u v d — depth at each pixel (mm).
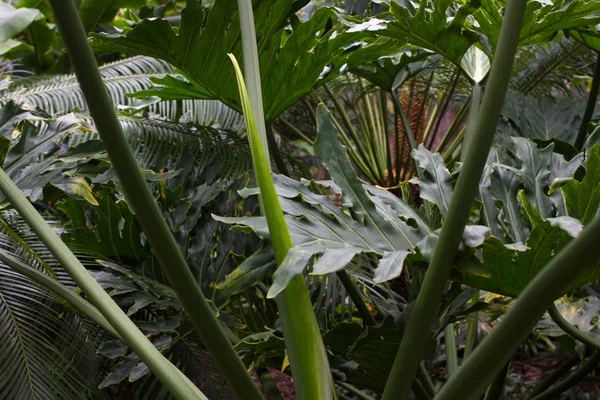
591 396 1782
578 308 1234
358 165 2197
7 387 946
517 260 727
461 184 593
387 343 925
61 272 1143
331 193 811
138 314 1189
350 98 2637
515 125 1837
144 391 1133
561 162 960
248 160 1566
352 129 2164
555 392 1213
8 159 1015
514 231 892
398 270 639
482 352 582
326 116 847
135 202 545
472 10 1085
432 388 1096
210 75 1214
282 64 1191
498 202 903
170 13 3018
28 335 1014
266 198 659
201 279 1135
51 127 1077
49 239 768
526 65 2244
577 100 1938
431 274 616
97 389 1065
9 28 2217
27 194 918
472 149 584
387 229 783
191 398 690
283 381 2188
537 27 1104
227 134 1666
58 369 1014
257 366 1008
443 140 2158
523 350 2121
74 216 1187
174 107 1971
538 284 546
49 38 2586
